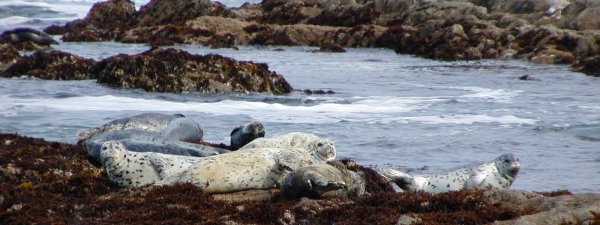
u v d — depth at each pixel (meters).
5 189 33.12
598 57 117.62
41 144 42.00
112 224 28.75
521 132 63.97
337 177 33.09
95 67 94.69
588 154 55.88
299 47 163.75
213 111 71.62
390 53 153.62
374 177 40.38
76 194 34.59
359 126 65.00
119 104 74.25
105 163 35.53
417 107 77.00
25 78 93.81
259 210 29.66
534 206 28.73
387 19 180.38
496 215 28.20
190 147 39.97
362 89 93.19
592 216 26.69
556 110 76.94
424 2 182.62
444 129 64.62
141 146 39.56
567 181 47.66
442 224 27.66
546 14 166.38
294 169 34.94
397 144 57.91
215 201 31.39
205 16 175.25
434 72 117.06
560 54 135.00
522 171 50.38
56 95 79.12
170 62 88.31
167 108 72.69
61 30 185.25
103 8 191.25
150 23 189.12
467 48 142.25
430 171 49.31
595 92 93.25
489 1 181.62
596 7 161.88
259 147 38.88
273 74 89.94
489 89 95.12
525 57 139.75
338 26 182.00
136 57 88.75
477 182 38.84
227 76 88.19
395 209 29.95
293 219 29.38
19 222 29.31
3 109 68.38
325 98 83.75
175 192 32.75
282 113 71.44
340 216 29.52
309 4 194.75
